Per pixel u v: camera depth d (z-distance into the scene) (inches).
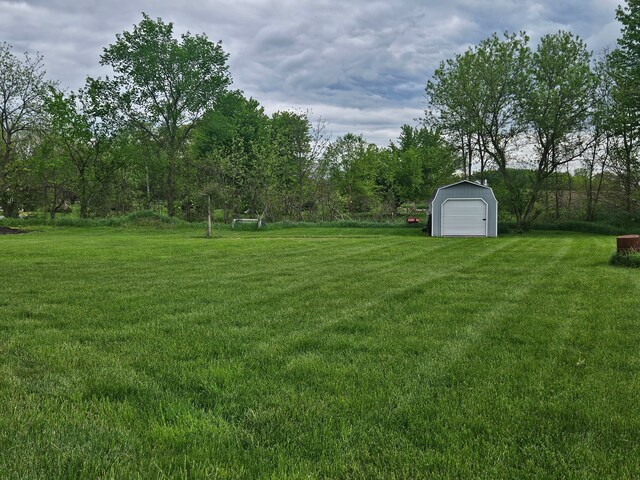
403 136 2512.3
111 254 597.9
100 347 192.7
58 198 1857.8
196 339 203.9
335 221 1485.0
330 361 173.9
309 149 1643.7
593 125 1227.9
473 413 128.4
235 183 1606.8
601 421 123.3
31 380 153.9
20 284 355.9
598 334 210.7
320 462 103.2
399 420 124.6
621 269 441.7
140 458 105.1
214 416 125.8
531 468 101.6
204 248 691.4
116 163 1641.2
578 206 1476.4
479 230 1149.1
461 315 250.5
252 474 99.0
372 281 371.6
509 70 1224.8
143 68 1513.3
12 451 106.7
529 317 245.1
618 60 1272.1
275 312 258.5
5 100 1393.9
